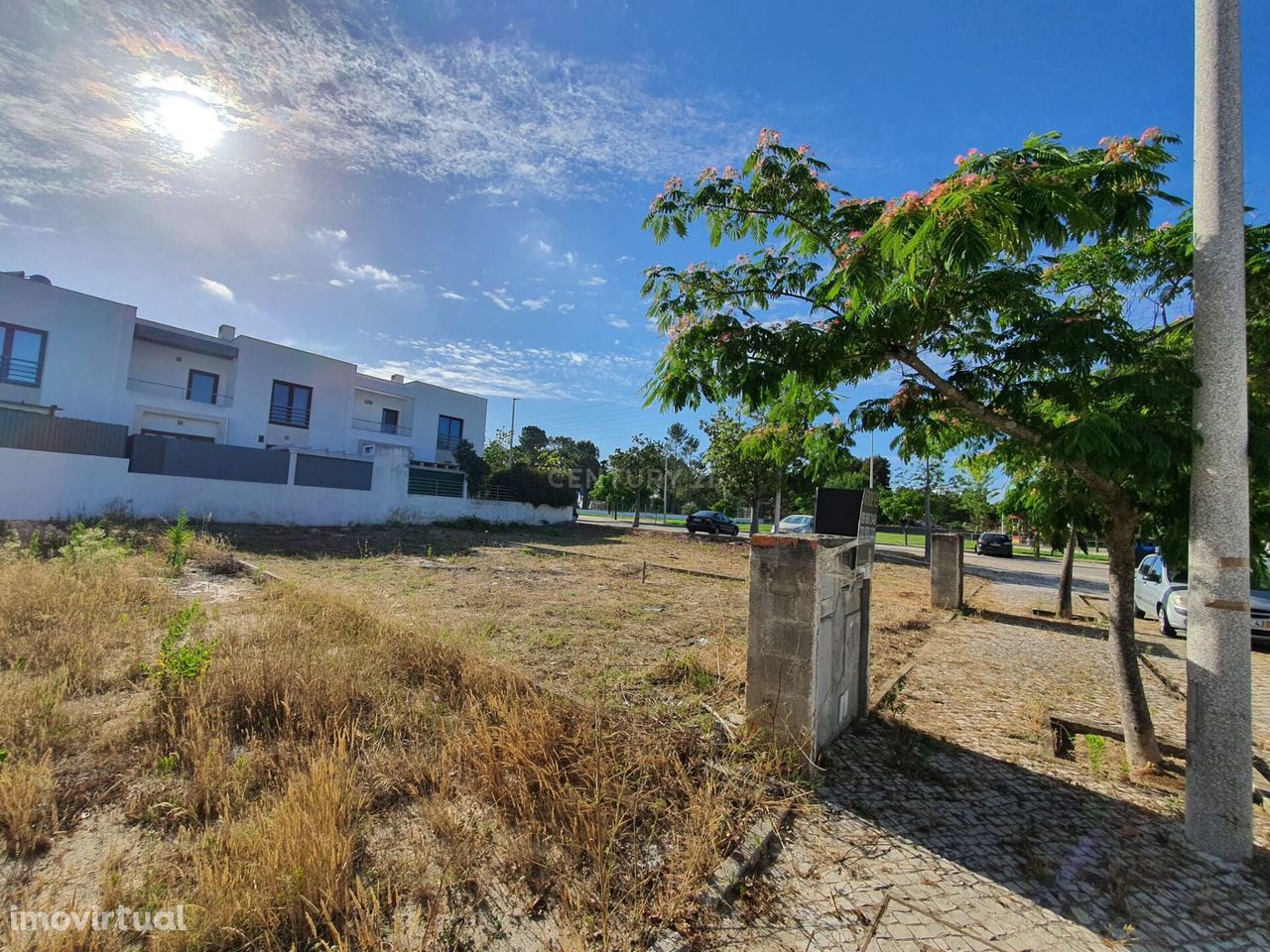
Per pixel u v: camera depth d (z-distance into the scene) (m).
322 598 6.91
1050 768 3.90
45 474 14.40
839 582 4.20
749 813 3.06
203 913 2.08
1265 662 7.50
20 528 12.15
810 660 3.57
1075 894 2.57
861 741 4.24
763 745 3.68
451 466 31.56
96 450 16.22
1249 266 3.45
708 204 4.09
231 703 3.74
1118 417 3.14
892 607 10.52
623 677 5.14
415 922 2.20
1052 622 9.83
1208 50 2.94
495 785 3.03
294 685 3.90
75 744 3.29
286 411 25.48
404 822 2.82
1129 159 2.98
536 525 27.95
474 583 10.39
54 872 2.36
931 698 5.39
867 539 4.78
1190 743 3.02
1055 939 2.29
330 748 3.29
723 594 10.63
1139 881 2.67
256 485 18.19
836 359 3.46
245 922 2.07
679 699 4.67
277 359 25.08
